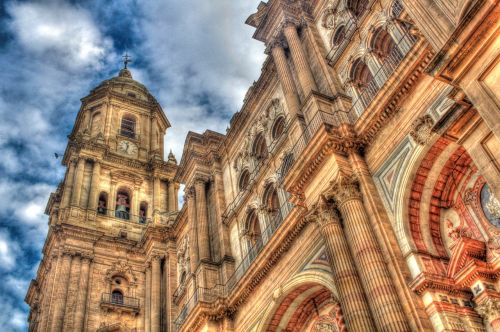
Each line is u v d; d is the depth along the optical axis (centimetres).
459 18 1370
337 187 1958
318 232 2203
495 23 1203
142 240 4331
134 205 4838
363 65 2473
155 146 5581
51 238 4372
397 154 1898
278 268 2414
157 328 3675
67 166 5166
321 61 2658
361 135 2066
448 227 1791
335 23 2780
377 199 1889
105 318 3834
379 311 1611
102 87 5912
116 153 5184
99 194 4734
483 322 1595
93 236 4216
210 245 3172
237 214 3111
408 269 1691
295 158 2367
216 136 3684
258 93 3256
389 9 2331
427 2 1524
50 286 3953
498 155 1238
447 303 1579
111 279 4084
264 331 2392
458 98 1302
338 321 2206
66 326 3616
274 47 3005
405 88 1905
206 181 3531
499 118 1182
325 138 2053
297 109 2570
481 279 1581
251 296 2570
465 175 1775
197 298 2883
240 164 3306
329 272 2061
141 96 6150
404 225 1761
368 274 1697
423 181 1819
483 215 1689
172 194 5088
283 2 3052
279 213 2670
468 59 1259
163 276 4031
